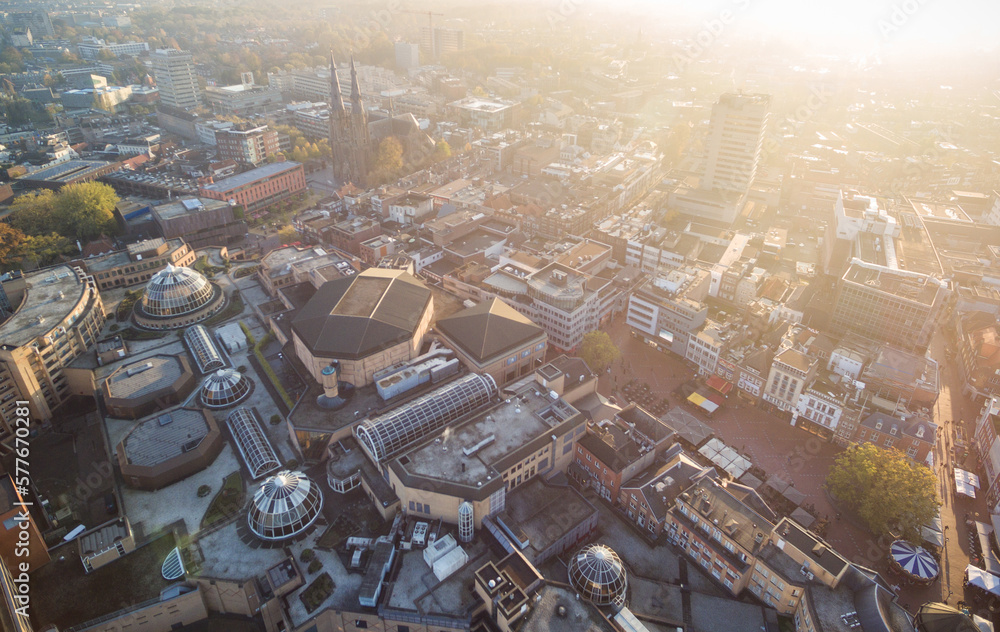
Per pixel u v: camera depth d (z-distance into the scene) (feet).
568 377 625.00
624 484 517.14
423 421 538.88
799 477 575.38
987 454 572.92
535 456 509.76
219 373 615.57
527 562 424.05
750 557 433.07
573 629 386.93
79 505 505.25
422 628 411.95
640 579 452.35
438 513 473.67
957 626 381.81
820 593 408.46
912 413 591.78
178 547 450.71
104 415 598.75
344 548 462.60
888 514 491.31
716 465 574.15
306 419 554.05
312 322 621.31
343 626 426.92
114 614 412.98
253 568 444.96
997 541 496.23
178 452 532.32
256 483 520.42
